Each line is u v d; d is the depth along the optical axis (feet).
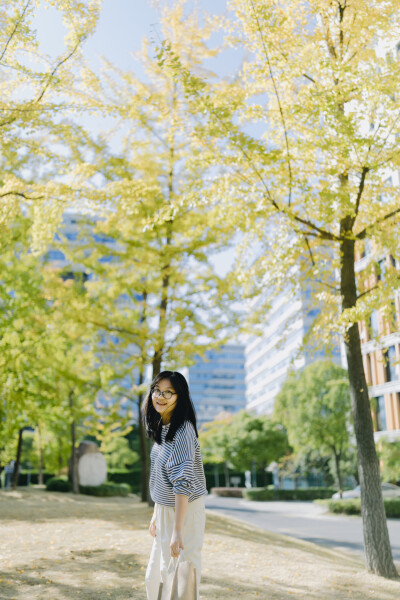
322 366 109.60
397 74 24.41
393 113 25.17
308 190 24.77
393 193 28.53
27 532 29.55
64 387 60.34
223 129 24.14
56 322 46.06
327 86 25.08
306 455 135.85
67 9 22.40
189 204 26.71
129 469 167.22
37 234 28.53
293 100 28.40
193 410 10.93
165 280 44.96
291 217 25.68
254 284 30.71
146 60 37.37
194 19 37.45
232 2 25.66
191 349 42.39
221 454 162.20
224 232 38.60
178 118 28.68
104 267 46.50
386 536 26.14
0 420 64.23
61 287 45.37
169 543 10.28
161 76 37.50
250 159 25.34
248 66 27.32
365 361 112.37
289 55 26.73
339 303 29.71
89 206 31.37
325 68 25.12
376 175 26.58
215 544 28.30
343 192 25.00
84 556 22.61
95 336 48.01
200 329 41.73
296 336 226.38
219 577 20.39
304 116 24.99
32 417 66.03
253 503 129.49
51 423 86.48
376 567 25.58
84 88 27.66
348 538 52.70
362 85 24.49
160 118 37.50
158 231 41.01
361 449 27.58
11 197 26.55
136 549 24.56
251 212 26.40
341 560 31.99
